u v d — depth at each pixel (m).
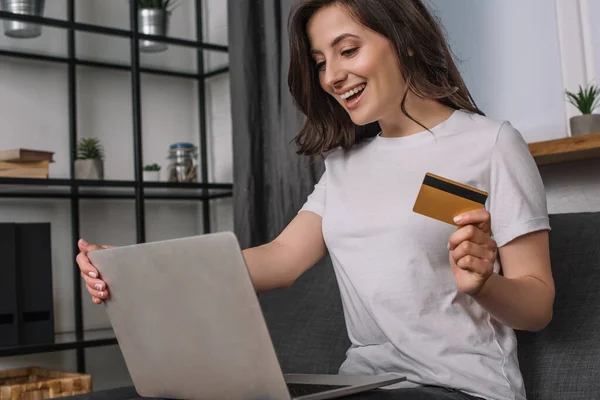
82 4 2.93
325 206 1.42
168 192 3.02
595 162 1.78
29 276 2.42
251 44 2.33
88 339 2.54
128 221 3.03
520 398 1.19
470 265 0.98
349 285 1.34
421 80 1.27
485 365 1.19
